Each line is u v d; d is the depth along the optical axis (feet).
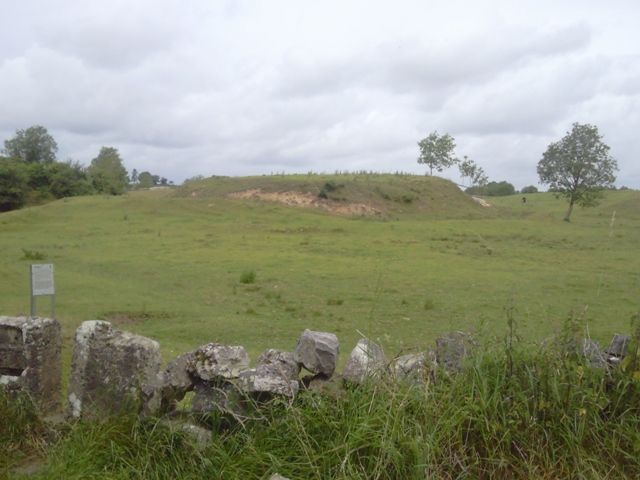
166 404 13.10
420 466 10.61
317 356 13.67
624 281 68.03
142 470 11.41
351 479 10.50
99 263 79.97
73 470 11.43
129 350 13.12
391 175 219.41
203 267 76.95
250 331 42.73
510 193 317.22
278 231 121.90
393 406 11.71
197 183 195.62
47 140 305.53
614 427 11.94
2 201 201.67
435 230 127.24
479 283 66.90
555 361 12.67
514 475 11.30
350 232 122.62
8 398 13.98
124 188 264.72
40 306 48.88
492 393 12.28
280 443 11.51
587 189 162.50
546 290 62.44
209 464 11.21
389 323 46.70
